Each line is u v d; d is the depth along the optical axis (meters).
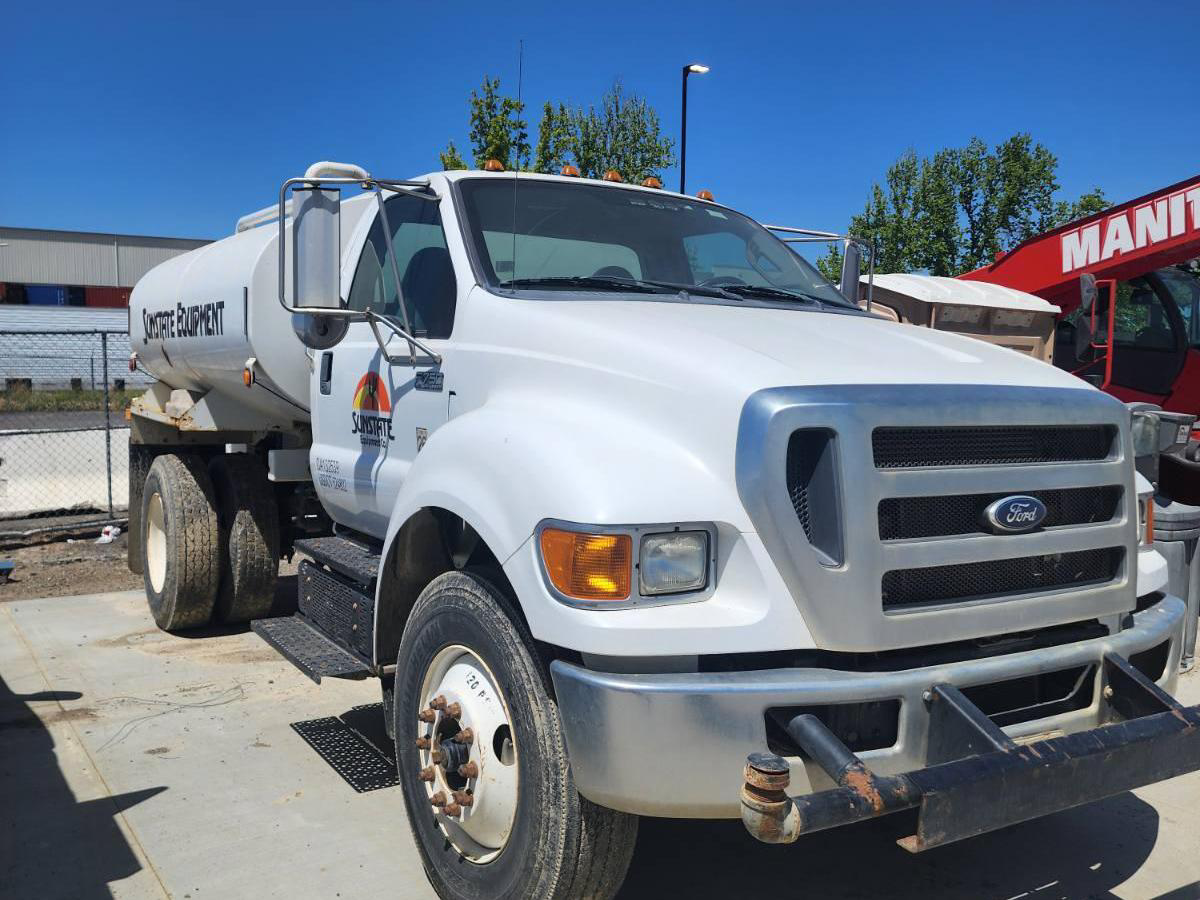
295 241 3.78
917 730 2.73
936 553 2.80
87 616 7.54
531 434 3.06
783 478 2.68
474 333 3.74
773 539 2.69
